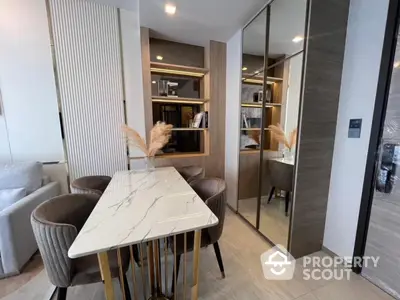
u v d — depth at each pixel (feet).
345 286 5.16
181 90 10.21
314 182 6.09
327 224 6.43
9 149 7.84
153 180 6.24
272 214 7.15
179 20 7.68
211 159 10.21
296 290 5.03
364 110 5.24
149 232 3.19
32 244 6.10
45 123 8.05
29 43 7.50
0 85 7.44
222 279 5.40
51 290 4.99
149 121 9.03
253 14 7.28
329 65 5.59
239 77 8.75
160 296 4.58
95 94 8.47
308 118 5.64
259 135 7.80
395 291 4.82
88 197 5.08
